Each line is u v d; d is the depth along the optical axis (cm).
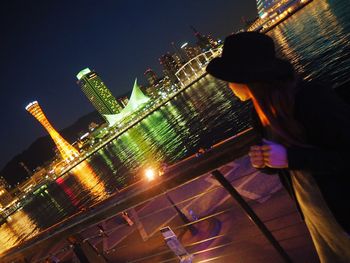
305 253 329
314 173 134
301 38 12050
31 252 282
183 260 340
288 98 131
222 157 164
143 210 766
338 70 6144
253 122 157
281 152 134
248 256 369
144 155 10938
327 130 123
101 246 734
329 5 15688
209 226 482
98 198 9431
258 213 459
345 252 153
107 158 17562
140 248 601
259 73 128
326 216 150
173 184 187
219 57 144
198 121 10569
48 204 14362
